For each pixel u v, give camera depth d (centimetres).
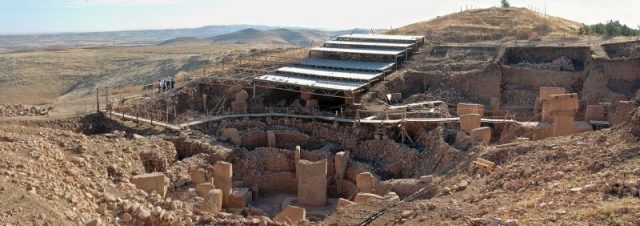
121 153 2809
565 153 1998
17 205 1563
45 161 2136
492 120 3503
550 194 1592
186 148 3366
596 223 1264
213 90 4544
